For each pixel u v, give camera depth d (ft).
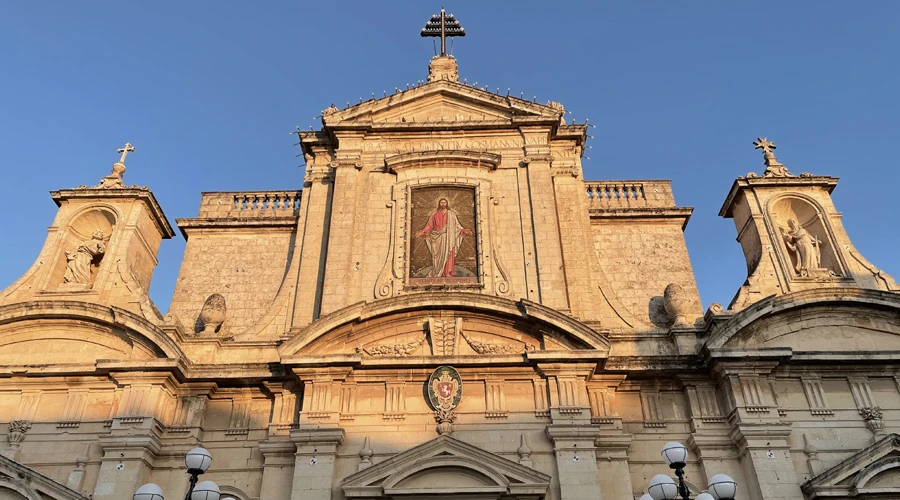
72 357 69.82
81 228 79.97
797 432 64.90
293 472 63.46
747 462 63.05
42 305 70.18
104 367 66.44
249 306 80.07
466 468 61.16
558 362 66.64
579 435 63.26
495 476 60.39
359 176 81.66
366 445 64.23
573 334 67.15
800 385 67.67
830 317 70.08
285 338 71.56
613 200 87.56
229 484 64.54
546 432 64.08
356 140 84.02
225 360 70.28
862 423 65.46
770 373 67.21
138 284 74.18
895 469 61.00
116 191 79.05
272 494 63.00
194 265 82.89
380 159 83.15
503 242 77.05
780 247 76.02
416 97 86.89
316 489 61.31
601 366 67.05
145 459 63.57
